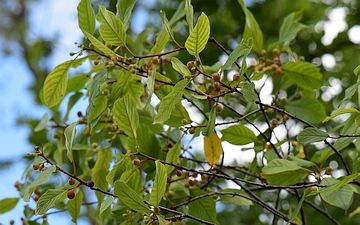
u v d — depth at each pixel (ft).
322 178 5.08
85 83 5.72
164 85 5.25
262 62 6.00
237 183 5.57
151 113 5.76
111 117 5.68
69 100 5.82
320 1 10.69
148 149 5.35
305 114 5.73
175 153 5.17
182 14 5.92
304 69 5.80
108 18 4.99
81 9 5.15
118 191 4.67
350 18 10.56
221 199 5.60
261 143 5.58
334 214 7.82
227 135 5.54
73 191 4.89
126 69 5.10
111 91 5.29
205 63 9.21
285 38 6.02
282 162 5.16
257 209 7.95
